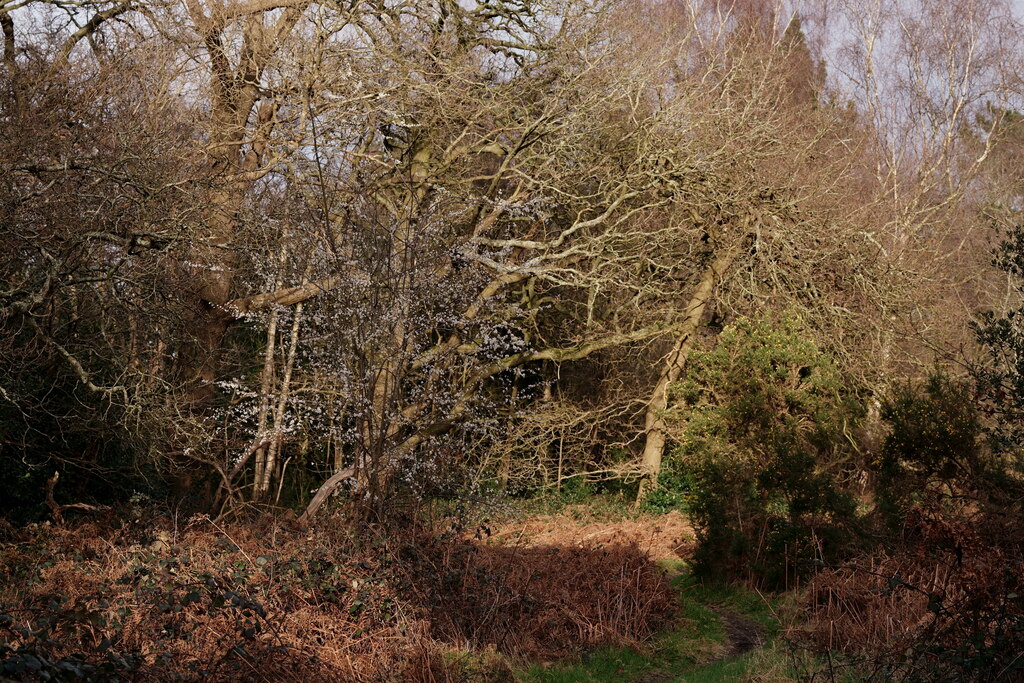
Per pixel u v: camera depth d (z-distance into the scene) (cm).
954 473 1181
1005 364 875
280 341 2023
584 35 1773
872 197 2319
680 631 1051
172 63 1459
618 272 1920
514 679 821
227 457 1672
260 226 1427
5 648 457
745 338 1788
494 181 1803
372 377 1355
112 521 1184
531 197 1808
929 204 2502
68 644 612
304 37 1602
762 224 1972
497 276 1727
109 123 1241
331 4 1567
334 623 812
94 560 991
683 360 2233
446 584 958
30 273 1151
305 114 1518
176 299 1398
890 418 1248
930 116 2819
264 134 1567
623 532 1703
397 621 852
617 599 1046
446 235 1659
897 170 2688
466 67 1694
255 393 1705
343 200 1477
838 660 793
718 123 1961
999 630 636
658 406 2245
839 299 2020
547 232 1983
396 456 1359
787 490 1282
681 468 2039
